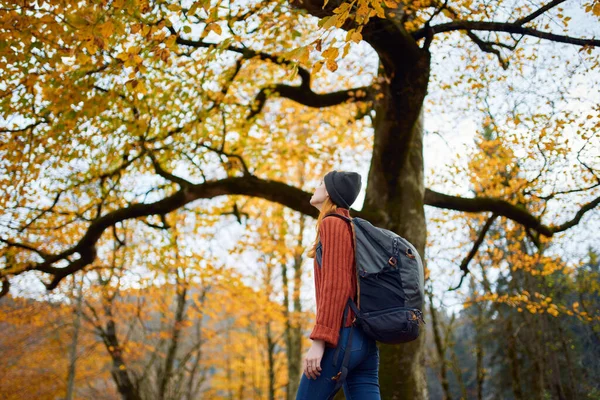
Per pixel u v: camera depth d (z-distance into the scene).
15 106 6.93
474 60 8.04
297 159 11.04
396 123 6.71
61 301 14.46
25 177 7.48
